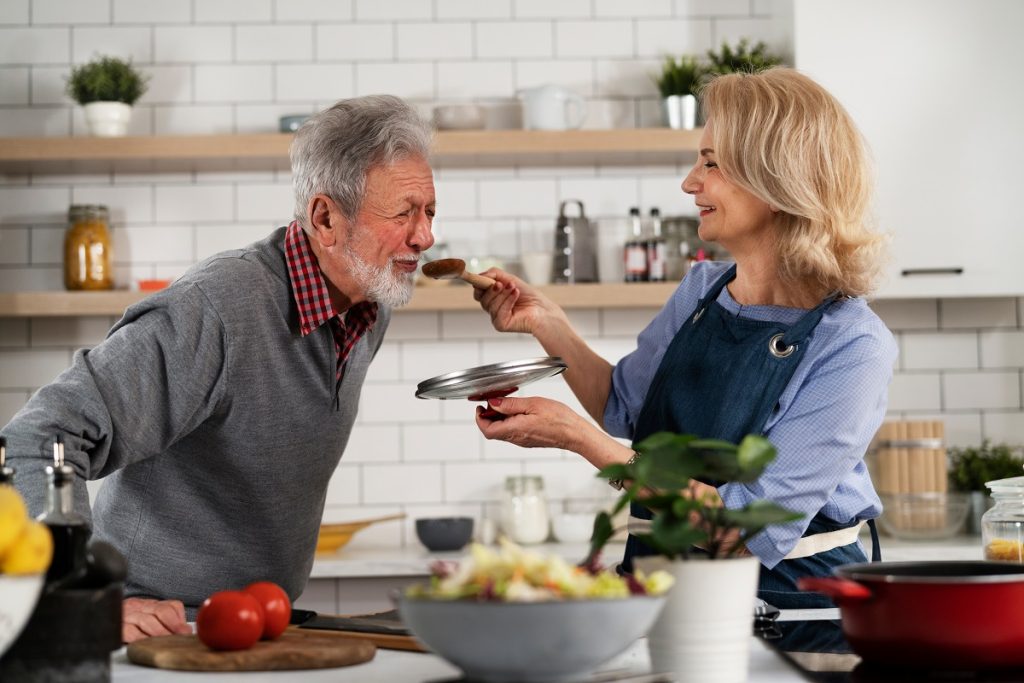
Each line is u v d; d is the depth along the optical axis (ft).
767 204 6.38
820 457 6.03
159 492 7.04
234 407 6.84
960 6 12.39
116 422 6.21
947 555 11.47
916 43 12.39
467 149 12.48
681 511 3.71
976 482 12.79
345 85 13.43
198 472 7.03
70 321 13.17
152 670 4.33
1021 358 13.55
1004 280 12.33
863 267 6.27
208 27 13.42
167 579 7.06
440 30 13.50
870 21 12.38
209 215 13.34
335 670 4.25
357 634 4.87
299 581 7.59
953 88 12.38
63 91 13.32
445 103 13.46
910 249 12.33
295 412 7.06
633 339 13.41
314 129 7.00
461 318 13.37
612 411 7.57
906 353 13.56
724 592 3.72
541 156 12.91
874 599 3.73
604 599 3.25
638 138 12.55
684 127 12.77
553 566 3.43
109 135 12.59
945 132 12.35
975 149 12.35
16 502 3.27
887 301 13.58
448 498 13.24
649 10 13.58
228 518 7.14
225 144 12.48
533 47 13.55
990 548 5.85
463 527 12.42
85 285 12.58
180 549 7.07
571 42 13.56
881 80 12.38
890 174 12.33
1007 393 13.53
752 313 6.59
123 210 13.30
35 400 6.01
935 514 11.98
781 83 6.33
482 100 13.51
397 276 7.07
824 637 4.79
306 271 6.98
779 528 5.88
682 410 6.52
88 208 12.67
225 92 13.39
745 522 3.61
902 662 3.73
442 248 12.87
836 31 12.39
